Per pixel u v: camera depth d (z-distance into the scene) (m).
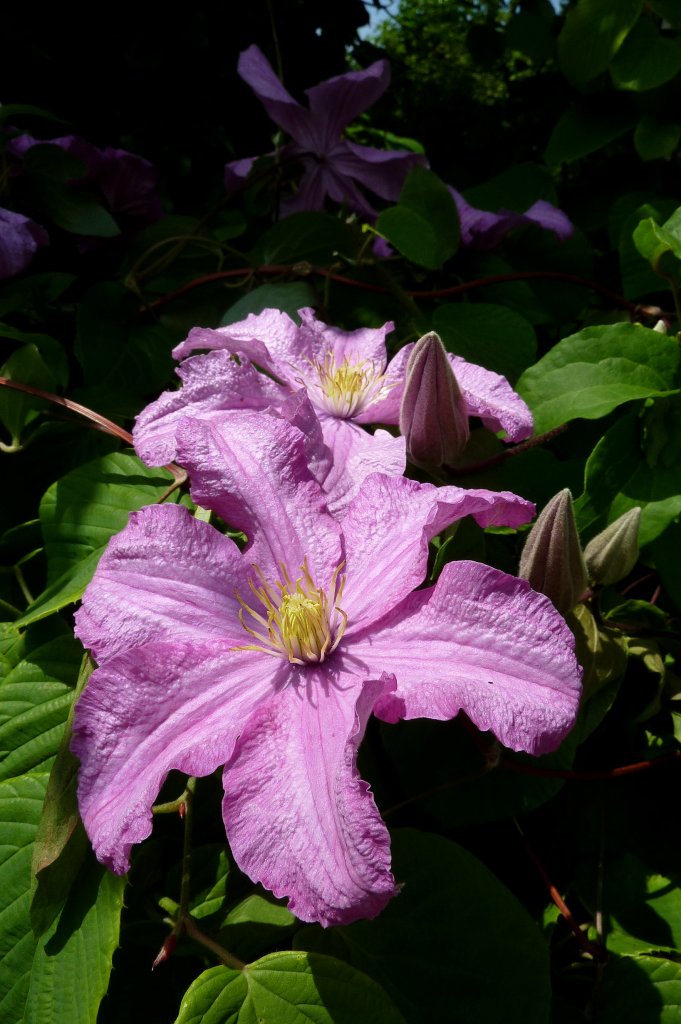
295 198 0.55
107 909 0.33
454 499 0.32
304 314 0.42
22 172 0.50
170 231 0.52
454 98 0.82
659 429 0.39
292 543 0.34
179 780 0.37
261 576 0.33
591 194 0.58
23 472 0.43
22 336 0.42
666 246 0.41
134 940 0.35
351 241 0.50
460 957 0.33
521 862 0.39
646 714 0.38
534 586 0.35
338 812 0.28
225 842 0.36
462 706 0.30
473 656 0.31
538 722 0.29
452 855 0.34
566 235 0.50
